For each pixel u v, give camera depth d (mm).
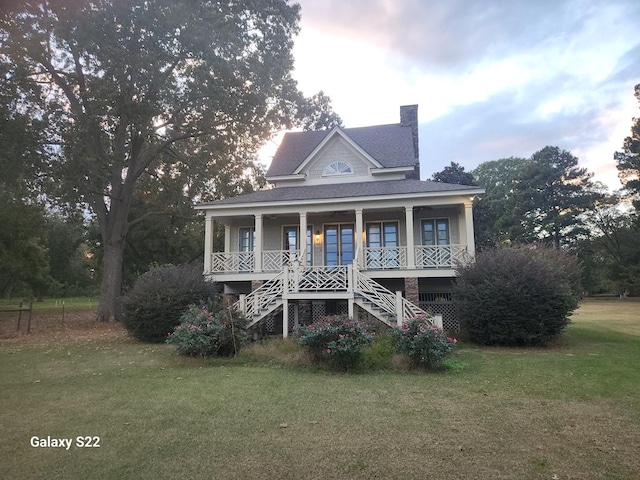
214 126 22109
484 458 4113
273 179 19391
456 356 9961
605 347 11469
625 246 44625
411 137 20094
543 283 11695
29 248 28609
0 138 17078
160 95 19281
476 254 13758
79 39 16688
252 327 12344
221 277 16250
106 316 20953
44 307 33750
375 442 4543
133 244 32188
